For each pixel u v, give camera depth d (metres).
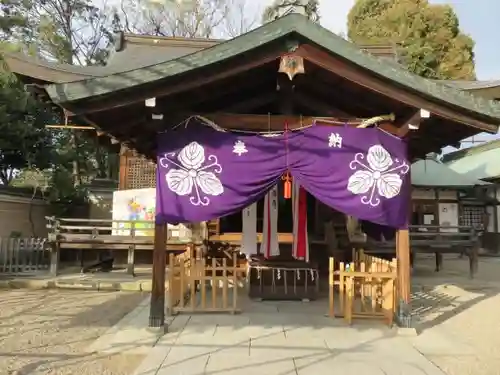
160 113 5.88
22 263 13.23
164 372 4.69
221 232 12.87
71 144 18.73
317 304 8.54
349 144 6.15
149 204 15.20
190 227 13.02
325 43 5.31
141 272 13.44
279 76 6.14
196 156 6.03
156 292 6.30
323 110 6.76
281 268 8.96
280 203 11.58
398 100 5.61
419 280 13.07
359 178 6.11
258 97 6.73
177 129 6.09
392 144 6.29
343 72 5.50
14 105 15.65
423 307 9.02
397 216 6.23
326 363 5.02
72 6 22.11
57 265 12.62
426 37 23.48
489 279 13.45
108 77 5.08
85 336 6.41
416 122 5.82
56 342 6.05
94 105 5.18
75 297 10.09
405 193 6.31
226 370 4.75
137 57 13.26
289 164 6.06
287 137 6.09
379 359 5.19
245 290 10.13
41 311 8.38
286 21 5.24
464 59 23.25
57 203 18.30
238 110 6.73
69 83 5.00
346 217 12.07
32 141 17.30
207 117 6.10
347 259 11.63
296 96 6.71
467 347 5.89
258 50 5.34
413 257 15.70
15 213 16.64
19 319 7.63
